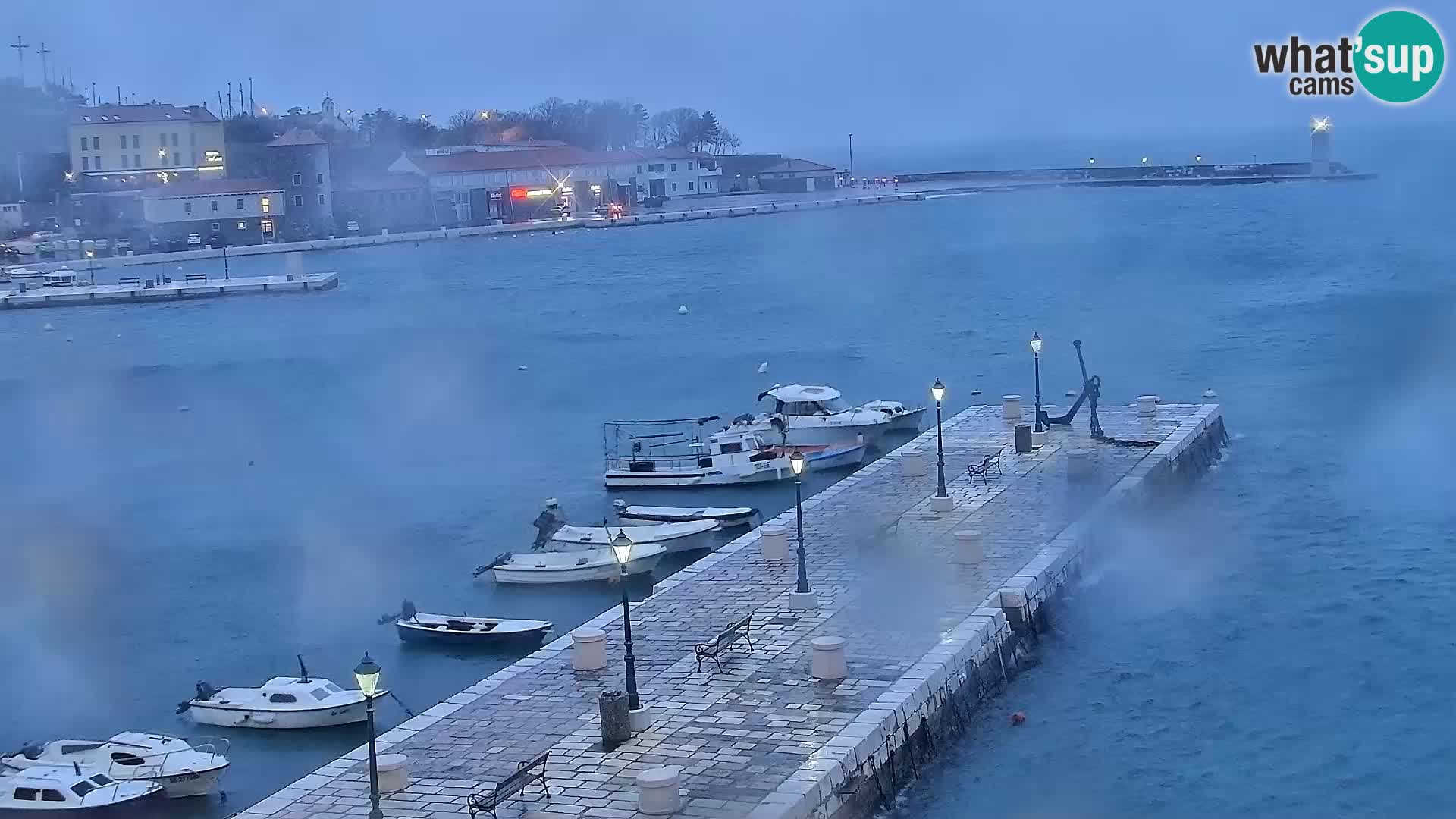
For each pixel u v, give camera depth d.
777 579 60.50
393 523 85.56
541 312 176.88
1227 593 63.94
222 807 48.72
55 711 58.44
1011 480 74.62
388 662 62.41
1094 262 199.62
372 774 38.19
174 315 186.00
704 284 198.62
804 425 96.56
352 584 74.12
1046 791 46.94
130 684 61.28
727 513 80.50
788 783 41.25
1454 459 85.75
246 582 75.38
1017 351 134.00
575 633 51.91
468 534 82.62
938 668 49.59
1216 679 55.03
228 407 124.69
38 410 126.19
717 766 42.75
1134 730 51.06
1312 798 46.75
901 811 45.16
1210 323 141.12
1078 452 80.00
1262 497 79.25
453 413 118.44
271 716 55.12
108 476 100.81
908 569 60.72
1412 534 71.62
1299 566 67.44
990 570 59.84
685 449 102.00
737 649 52.41
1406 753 49.38
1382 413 98.88
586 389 126.38
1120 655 57.16
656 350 145.88
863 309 167.38
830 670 48.88
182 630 68.06
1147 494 73.44
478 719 47.72
